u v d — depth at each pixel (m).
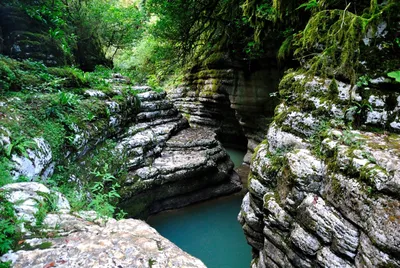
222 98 13.21
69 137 5.26
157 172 7.89
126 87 9.64
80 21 12.54
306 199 3.62
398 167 2.81
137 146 8.17
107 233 2.71
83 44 13.05
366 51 4.03
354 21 3.96
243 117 12.16
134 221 3.01
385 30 3.91
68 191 4.47
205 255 6.80
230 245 7.14
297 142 4.33
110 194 4.39
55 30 8.52
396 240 2.57
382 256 2.67
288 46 6.62
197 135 10.41
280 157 4.50
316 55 4.78
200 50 13.79
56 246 2.42
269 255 4.33
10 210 2.62
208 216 8.30
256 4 7.06
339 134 3.71
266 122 11.04
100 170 6.33
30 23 8.27
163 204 8.41
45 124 4.90
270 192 4.46
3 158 3.46
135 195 7.43
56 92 6.39
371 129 3.78
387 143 3.34
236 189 9.70
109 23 14.04
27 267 2.17
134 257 2.37
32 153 4.00
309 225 3.49
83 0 12.73
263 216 4.50
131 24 14.60
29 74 6.25
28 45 7.70
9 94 5.11
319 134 4.02
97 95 7.63
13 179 3.35
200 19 11.09
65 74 7.22
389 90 3.79
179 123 10.88
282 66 8.71
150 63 18.73
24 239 2.47
